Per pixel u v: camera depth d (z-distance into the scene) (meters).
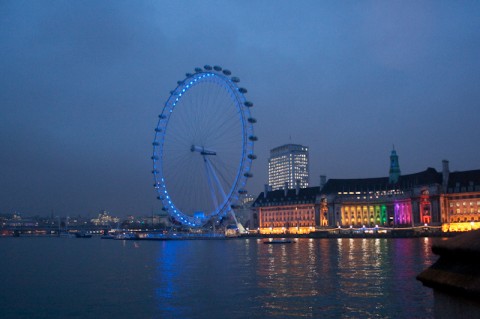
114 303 48.56
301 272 72.44
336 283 58.53
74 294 55.25
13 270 89.38
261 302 46.81
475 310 5.45
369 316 39.44
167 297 51.38
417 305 43.38
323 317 39.56
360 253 114.62
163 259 113.19
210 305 46.03
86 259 121.50
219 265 90.25
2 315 43.91
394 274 66.62
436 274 6.12
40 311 45.41
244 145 194.75
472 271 5.64
